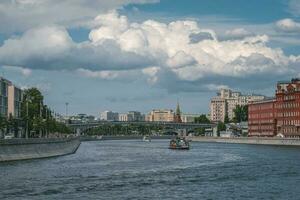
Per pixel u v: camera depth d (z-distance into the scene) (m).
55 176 94.81
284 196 73.38
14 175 94.56
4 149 126.81
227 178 95.19
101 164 127.88
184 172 106.31
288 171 109.12
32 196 70.25
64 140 190.00
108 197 70.94
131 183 86.12
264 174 102.75
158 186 82.81
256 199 70.69
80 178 92.25
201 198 71.19
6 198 68.38
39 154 149.50
